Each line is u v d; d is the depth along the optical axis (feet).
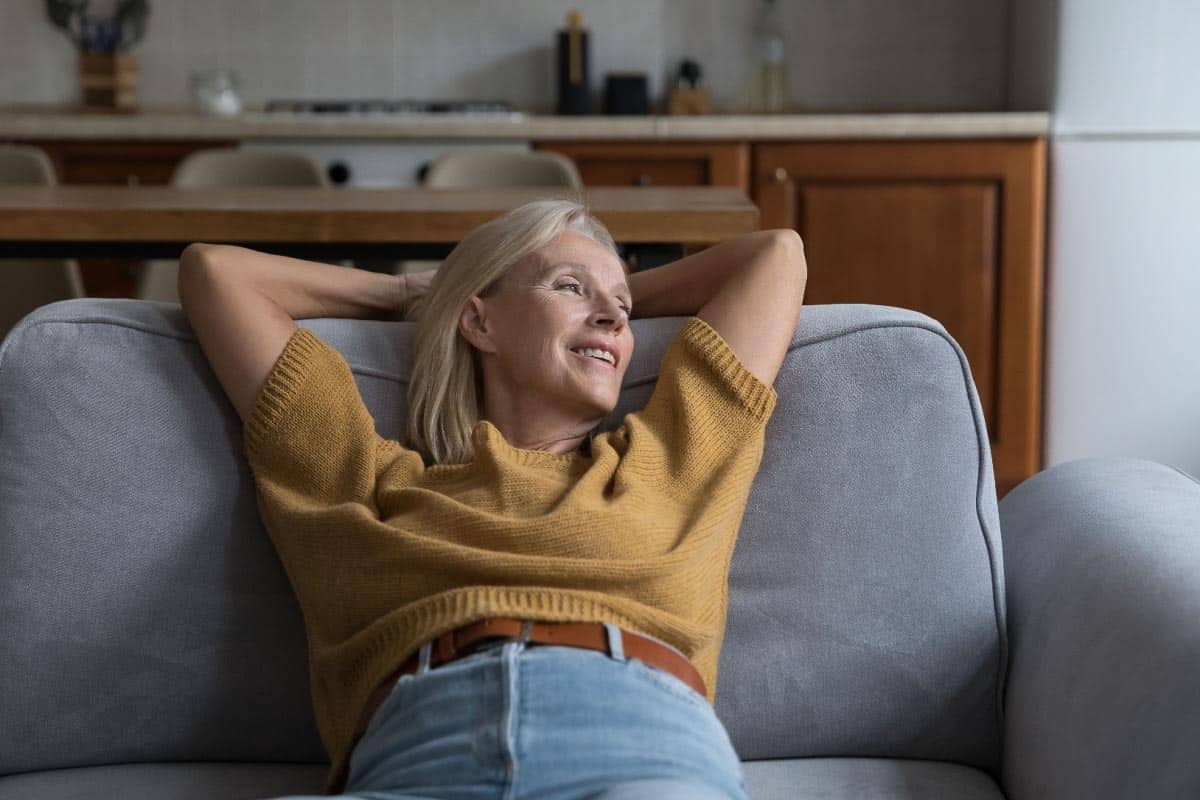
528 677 4.00
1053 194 12.64
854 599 4.87
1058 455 12.82
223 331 4.95
